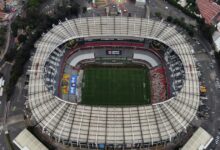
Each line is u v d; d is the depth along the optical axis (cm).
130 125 19825
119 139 19300
